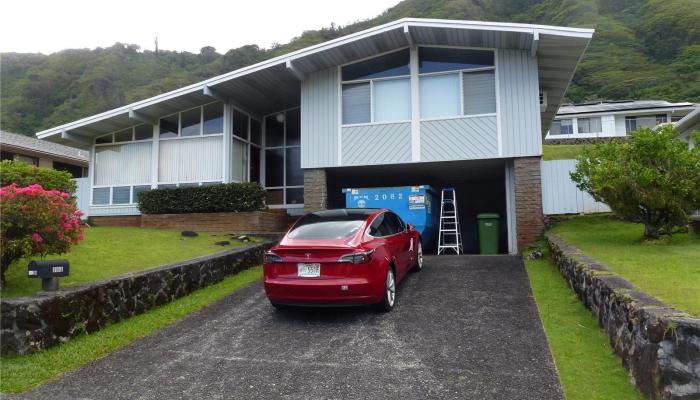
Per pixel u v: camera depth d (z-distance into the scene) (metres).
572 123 33.94
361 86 12.52
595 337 4.81
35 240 5.65
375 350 4.92
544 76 12.85
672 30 54.44
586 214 11.09
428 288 7.41
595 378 3.95
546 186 11.38
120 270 7.41
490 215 11.57
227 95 14.14
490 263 9.30
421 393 3.91
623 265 5.82
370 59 12.45
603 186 7.40
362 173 14.01
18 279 6.33
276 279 5.96
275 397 3.96
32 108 49.56
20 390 4.20
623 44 57.09
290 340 5.35
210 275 8.27
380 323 5.80
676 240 7.53
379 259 6.08
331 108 12.58
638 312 3.70
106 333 5.62
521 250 10.76
